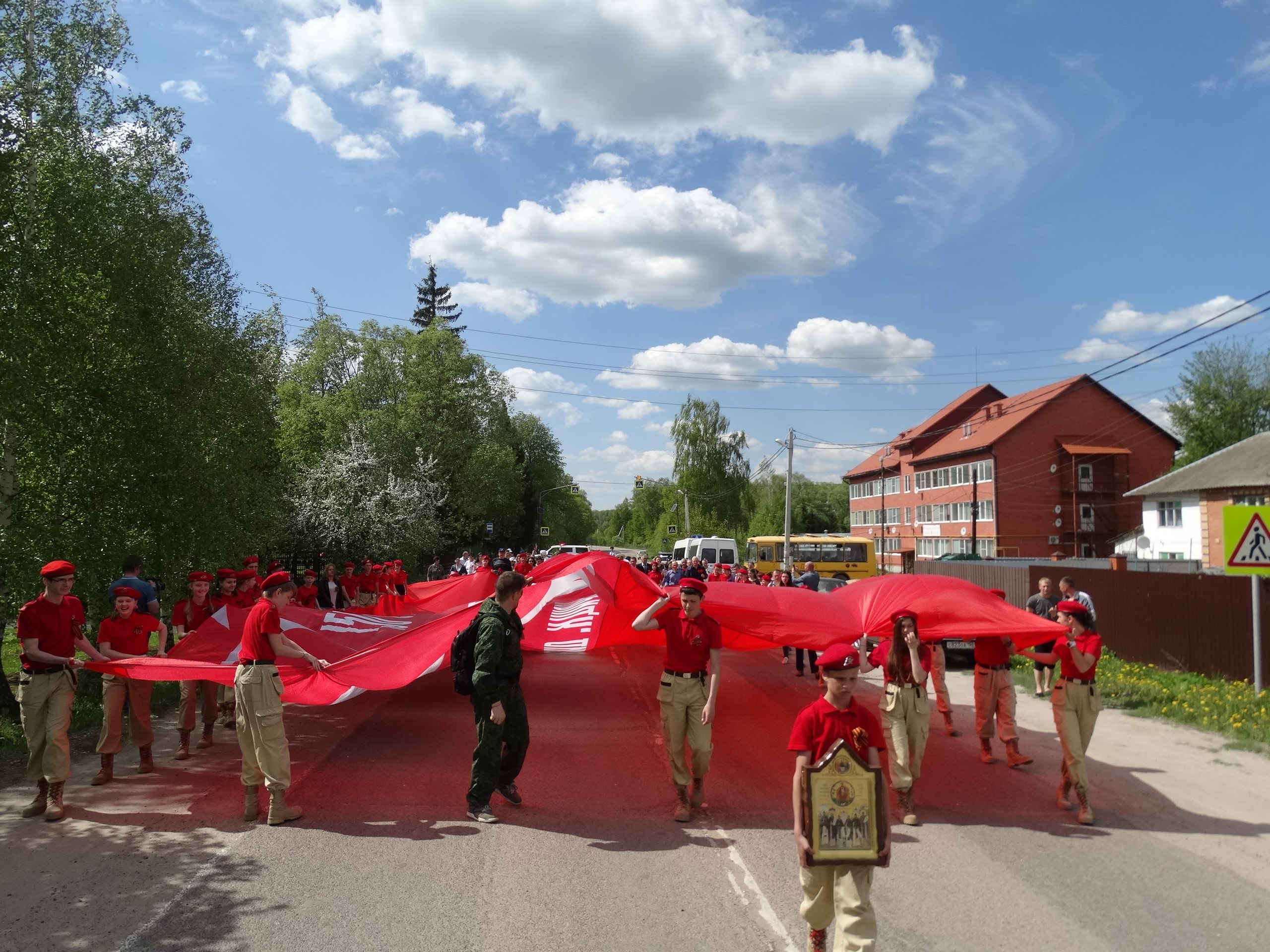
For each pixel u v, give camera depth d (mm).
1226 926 4918
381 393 44500
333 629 10562
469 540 53344
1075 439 58406
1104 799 7586
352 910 5027
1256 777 8344
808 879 4168
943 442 67812
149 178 13320
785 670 15617
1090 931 4840
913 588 9383
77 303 11141
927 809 7273
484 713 6781
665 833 6457
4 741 9062
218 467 13406
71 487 11688
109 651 7938
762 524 82250
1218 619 14094
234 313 16016
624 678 13805
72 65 11875
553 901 5172
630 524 126375
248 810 6672
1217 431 56438
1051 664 12664
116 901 5137
